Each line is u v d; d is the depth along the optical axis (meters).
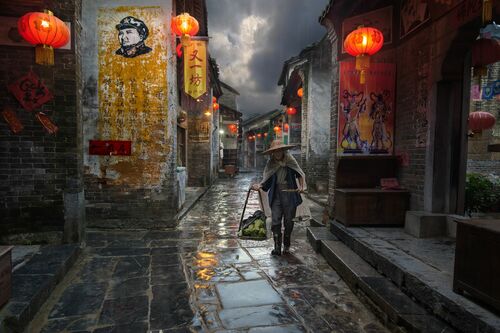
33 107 4.62
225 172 21.66
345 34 5.42
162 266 4.29
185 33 6.34
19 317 2.64
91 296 3.38
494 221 2.51
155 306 3.18
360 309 3.17
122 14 6.37
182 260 4.54
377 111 5.25
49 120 4.66
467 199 5.06
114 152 6.48
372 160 5.38
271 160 4.96
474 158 10.45
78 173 4.82
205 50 7.68
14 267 3.72
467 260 2.48
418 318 2.59
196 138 13.77
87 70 6.36
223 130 28.55
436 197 4.38
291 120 17.64
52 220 4.75
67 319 2.92
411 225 4.41
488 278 2.28
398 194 4.86
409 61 4.86
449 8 3.88
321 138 11.53
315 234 5.21
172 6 6.64
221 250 5.02
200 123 13.73
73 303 3.22
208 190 13.54
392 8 5.21
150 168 6.56
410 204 4.87
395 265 3.21
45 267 3.72
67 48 4.63
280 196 4.81
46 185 4.71
